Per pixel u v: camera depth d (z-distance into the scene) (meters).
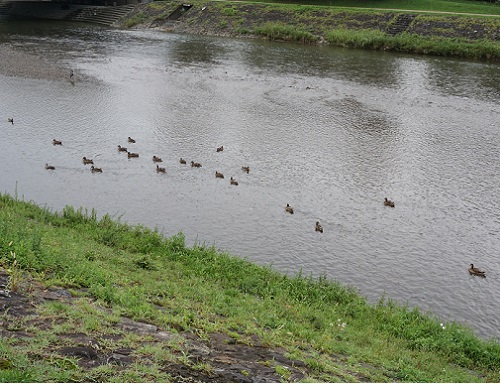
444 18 62.38
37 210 20.56
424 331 14.91
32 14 79.50
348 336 13.49
